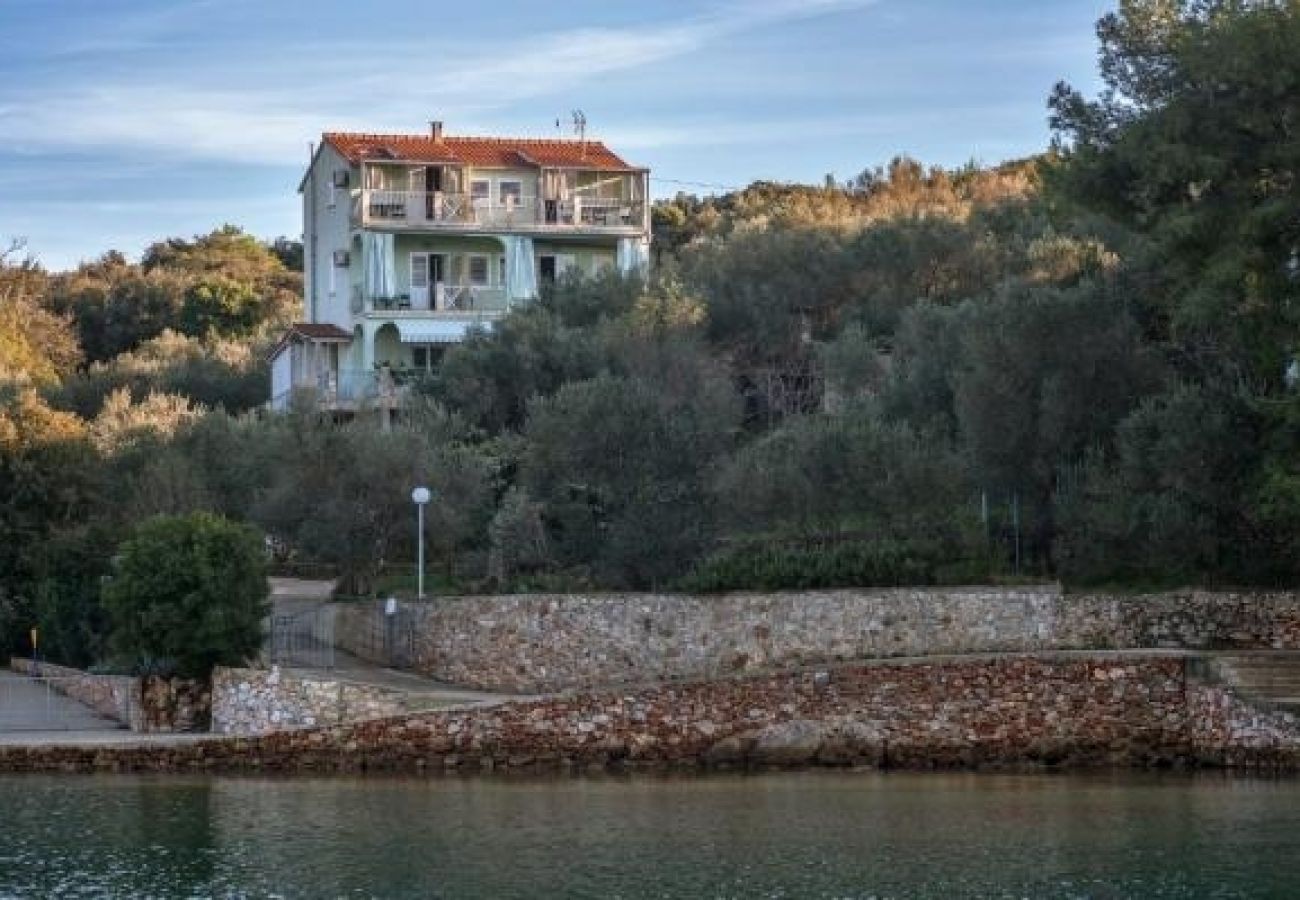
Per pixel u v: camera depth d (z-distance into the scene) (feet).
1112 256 218.59
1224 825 124.36
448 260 268.82
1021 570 168.35
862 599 162.30
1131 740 150.82
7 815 130.52
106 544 181.78
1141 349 172.65
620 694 153.28
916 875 111.55
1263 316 157.48
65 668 175.01
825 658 161.89
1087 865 113.29
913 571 164.66
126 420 244.42
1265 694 149.07
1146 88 164.55
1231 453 159.63
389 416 232.32
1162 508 159.94
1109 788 140.56
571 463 177.17
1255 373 167.53
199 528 159.22
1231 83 156.46
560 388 192.54
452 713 151.43
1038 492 171.63
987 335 173.37
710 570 166.61
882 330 244.42
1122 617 161.07
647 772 150.61
